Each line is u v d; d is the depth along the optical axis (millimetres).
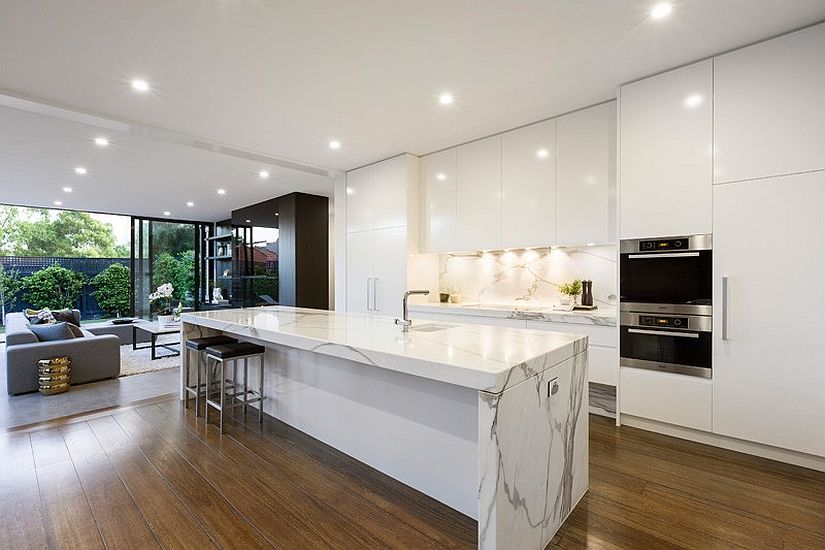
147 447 2682
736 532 1770
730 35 2365
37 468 2381
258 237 7539
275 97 3121
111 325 6750
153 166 4949
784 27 2287
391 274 4695
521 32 2330
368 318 3133
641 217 2873
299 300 6633
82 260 8664
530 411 1617
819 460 2303
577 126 3428
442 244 4441
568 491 1916
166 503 2018
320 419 2793
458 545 1706
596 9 2125
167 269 9180
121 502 2025
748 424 2475
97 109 3287
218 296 8875
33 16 2094
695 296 2656
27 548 1684
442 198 4449
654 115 2820
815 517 1875
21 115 3350
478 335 2225
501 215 3936
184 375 3717
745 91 2467
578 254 3887
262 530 1807
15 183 5660
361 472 2344
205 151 4395
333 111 3404
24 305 8102
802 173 2295
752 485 2158
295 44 2418
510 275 4398
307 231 6754
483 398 1437
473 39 2395
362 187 5051
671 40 2418
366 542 1727
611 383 3088
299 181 5848
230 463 2451
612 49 2510
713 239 2580
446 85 2967
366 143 4223
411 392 2174
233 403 3430
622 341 2990
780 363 2369
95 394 3996
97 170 5082
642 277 2881
